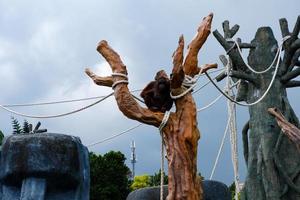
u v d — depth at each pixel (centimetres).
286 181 1310
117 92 647
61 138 916
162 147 655
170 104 654
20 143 902
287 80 1413
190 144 630
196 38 696
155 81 658
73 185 921
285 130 697
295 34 1365
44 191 888
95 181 2636
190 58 686
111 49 671
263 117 1389
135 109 642
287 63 1405
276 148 1339
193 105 654
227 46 1437
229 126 1399
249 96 1456
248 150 1457
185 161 619
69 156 910
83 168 961
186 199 604
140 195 1054
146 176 2877
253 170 1387
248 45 1475
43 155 893
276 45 1466
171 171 616
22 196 881
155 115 642
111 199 2620
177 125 636
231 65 1452
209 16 708
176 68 638
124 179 2720
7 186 918
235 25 1502
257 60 1453
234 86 1503
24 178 896
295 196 1316
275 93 1404
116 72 656
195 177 625
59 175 894
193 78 677
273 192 1321
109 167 2680
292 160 1329
